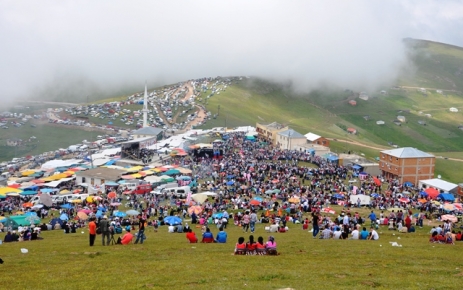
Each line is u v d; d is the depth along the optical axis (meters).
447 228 56.47
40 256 35.75
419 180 161.12
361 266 31.27
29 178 124.00
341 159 168.50
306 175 121.38
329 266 30.92
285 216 70.88
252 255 35.34
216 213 70.56
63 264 32.03
